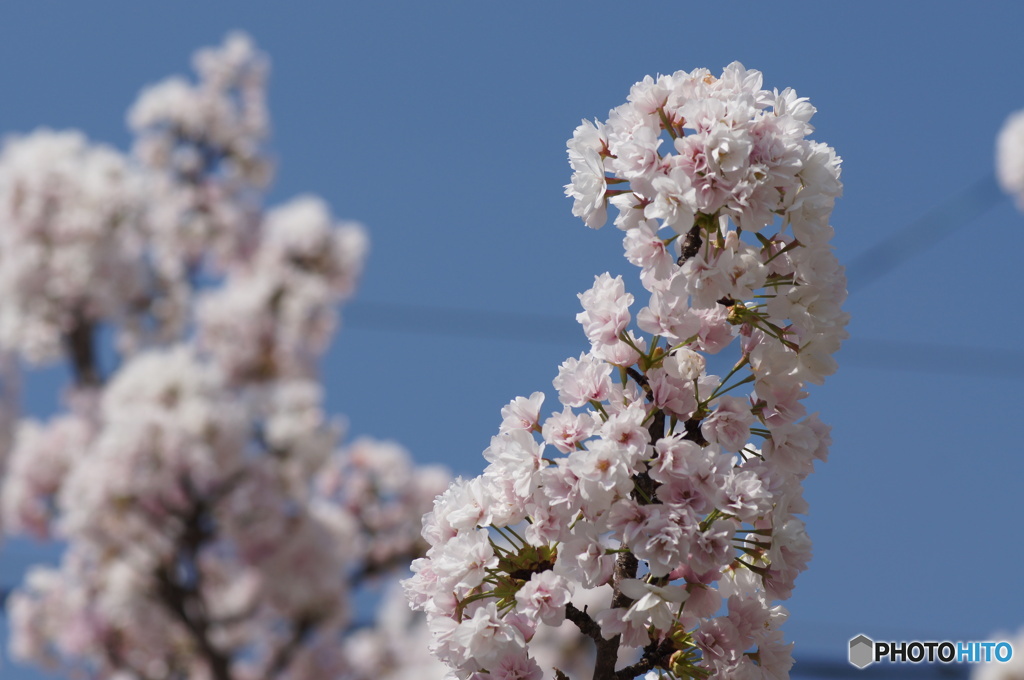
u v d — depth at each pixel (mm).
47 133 14906
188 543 12711
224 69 18297
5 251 14172
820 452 2508
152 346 15844
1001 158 9570
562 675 2361
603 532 2301
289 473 13992
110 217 14461
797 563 2383
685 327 2396
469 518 2352
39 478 13125
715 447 2320
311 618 13992
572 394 2438
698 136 2363
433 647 2365
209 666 12656
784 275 2484
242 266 18094
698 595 2400
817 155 2424
